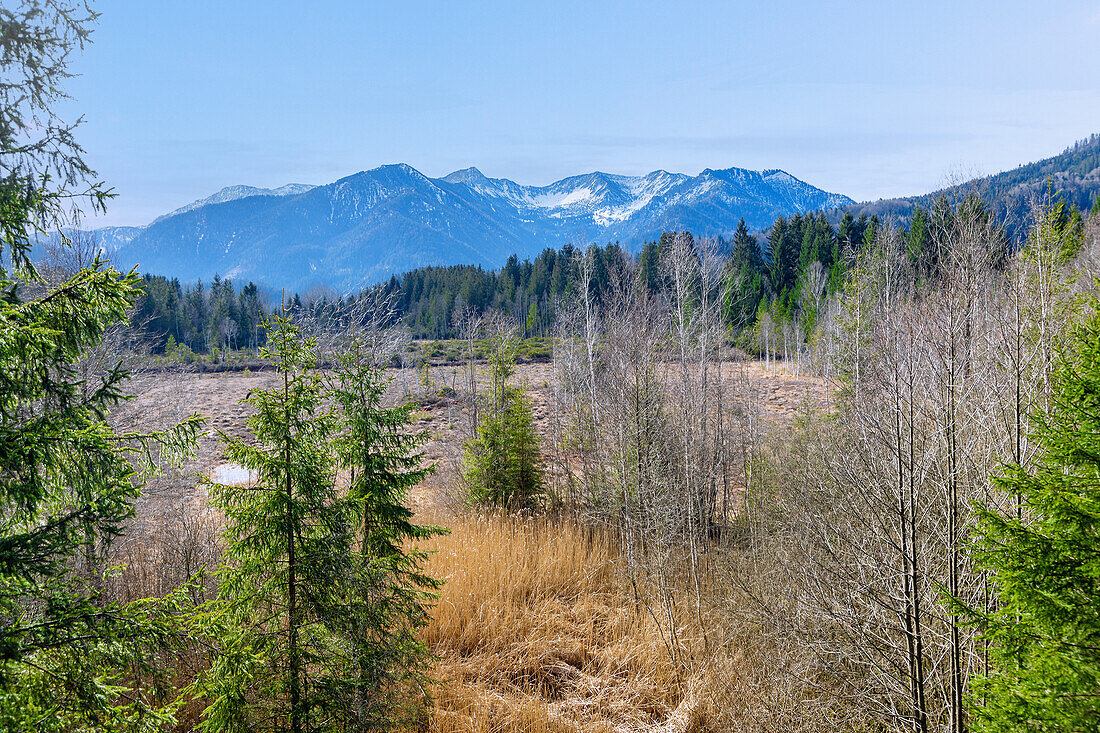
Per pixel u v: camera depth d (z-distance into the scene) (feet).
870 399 33.17
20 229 15.58
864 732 31.58
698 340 72.95
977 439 28.68
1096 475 17.88
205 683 19.84
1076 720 15.74
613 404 62.85
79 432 15.61
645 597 49.01
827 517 35.40
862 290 49.34
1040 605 17.21
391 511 29.76
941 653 28.43
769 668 36.14
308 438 23.11
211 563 38.65
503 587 47.65
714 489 65.87
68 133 15.98
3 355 14.17
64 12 15.60
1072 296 27.71
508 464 66.49
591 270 94.73
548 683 38.99
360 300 47.65
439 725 32.32
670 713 36.35
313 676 22.39
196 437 17.87
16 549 14.57
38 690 14.76
